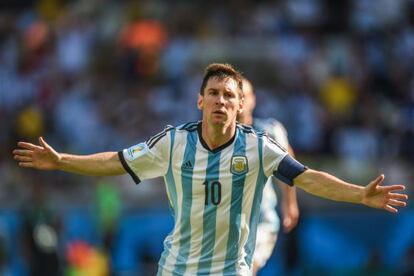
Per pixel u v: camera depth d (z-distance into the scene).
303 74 53.94
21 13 61.22
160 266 19.38
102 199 41.00
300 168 18.80
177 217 19.19
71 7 59.78
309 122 50.47
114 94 52.59
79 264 40.38
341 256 41.81
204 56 54.75
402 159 49.94
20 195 42.56
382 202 18.14
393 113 52.69
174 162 19.03
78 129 50.91
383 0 59.78
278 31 57.47
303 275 41.22
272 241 25.50
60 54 55.97
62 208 41.16
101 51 56.06
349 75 54.72
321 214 41.81
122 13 58.12
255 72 54.03
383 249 42.28
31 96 53.78
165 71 54.28
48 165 18.78
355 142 50.12
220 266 19.00
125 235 41.16
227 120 18.64
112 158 19.08
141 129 50.31
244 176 18.89
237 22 57.50
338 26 58.66
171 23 57.12
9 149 51.28
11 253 40.50
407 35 58.47
